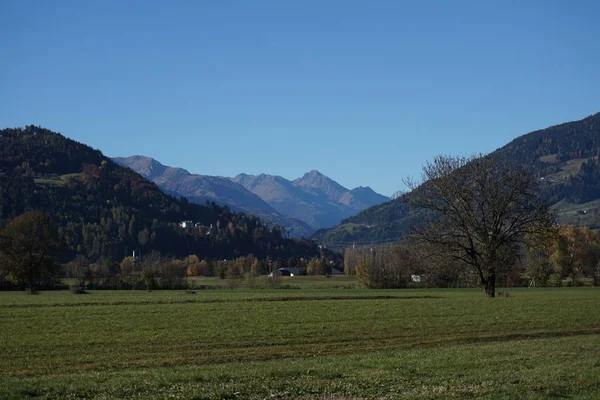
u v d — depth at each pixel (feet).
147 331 109.91
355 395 57.00
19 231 288.30
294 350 91.91
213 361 82.43
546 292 252.01
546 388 59.31
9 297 214.07
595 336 106.22
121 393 56.70
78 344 94.99
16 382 61.93
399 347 95.96
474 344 100.27
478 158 203.21
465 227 199.52
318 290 276.82
